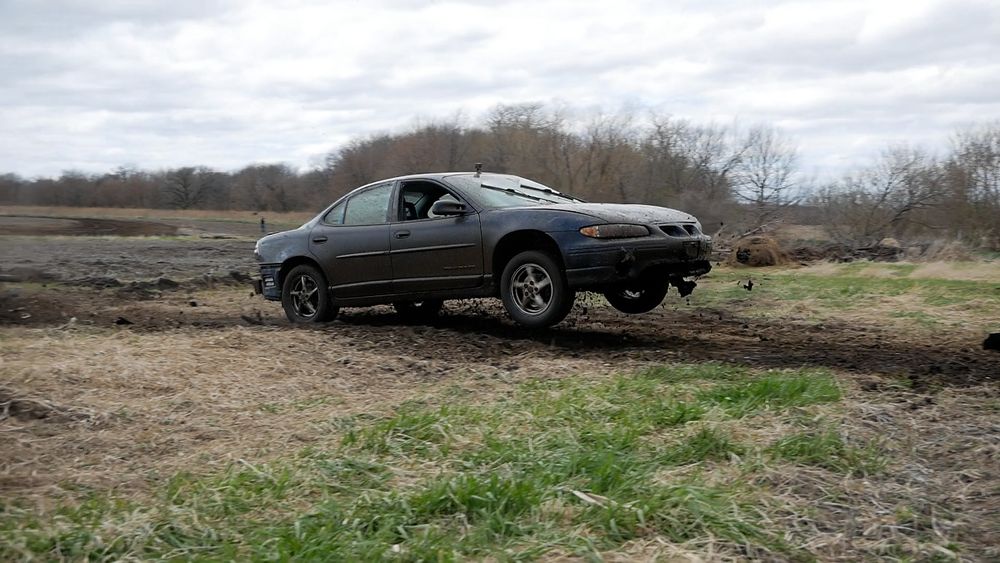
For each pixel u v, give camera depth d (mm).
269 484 3840
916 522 3355
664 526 3268
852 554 3109
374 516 3357
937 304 10633
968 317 9570
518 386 5793
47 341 7516
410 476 3967
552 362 6586
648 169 24406
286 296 9617
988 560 3047
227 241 30234
